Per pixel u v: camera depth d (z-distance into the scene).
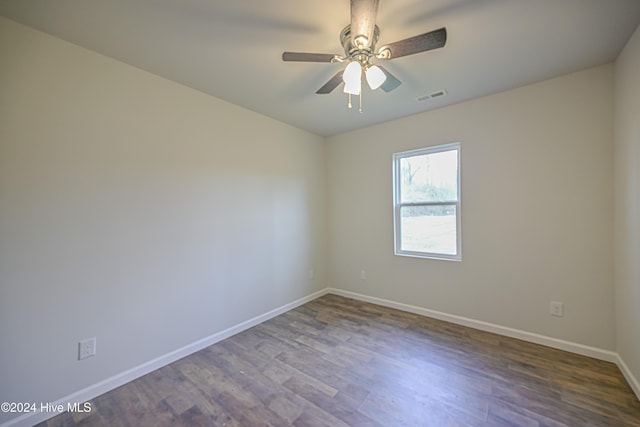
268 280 3.16
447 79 2.32
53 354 1.70
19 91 1.59
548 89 2.36
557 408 1.67
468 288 2.84
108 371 1.92
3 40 1.54
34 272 1.64
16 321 1.58
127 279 2.03
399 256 3.34
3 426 1.52
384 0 1.43
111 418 1.66
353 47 1.57
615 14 1.55
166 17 1.56
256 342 2.59
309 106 2.87
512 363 2.16
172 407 1.74
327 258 4.08
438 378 1.99
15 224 1.58
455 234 2.97
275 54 1.94
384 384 1.93
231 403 1.76
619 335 2.05
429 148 3.05
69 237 1.77
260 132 3.08
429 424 1.57
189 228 2.42
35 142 1.64
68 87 1.77
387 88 1.94
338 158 3.91
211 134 2.59
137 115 2.09
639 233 1.71
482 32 1.71
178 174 2.35
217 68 2.12
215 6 1.48
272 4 1.46
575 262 2.29
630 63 1.79
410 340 2.57
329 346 2.48
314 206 3.85
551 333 2.40
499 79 2.33
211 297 2.58
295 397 1.81
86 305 1.84
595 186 2.19
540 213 2.43
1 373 1.54
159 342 2.20
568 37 1.77
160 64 2.05
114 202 1.97
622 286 1.98
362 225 3.68
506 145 2.57
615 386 1.86
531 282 2.48
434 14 1.54
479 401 1.75
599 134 2.17
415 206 3.25
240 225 2.86
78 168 1.81
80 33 1.69
